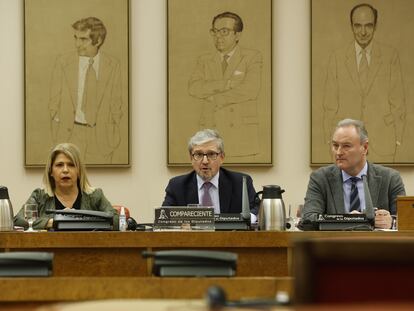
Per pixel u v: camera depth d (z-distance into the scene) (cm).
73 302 377
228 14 983
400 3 984
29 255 391
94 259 564
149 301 316
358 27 982
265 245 564
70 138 977
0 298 379
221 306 243
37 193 708
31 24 982
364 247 233
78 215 593
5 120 987
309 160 982
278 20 990
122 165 977
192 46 984
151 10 990
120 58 981
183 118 979
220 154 727
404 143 977
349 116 979
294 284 238
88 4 984
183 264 388
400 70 981
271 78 981
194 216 598
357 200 728
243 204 616
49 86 980
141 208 981
